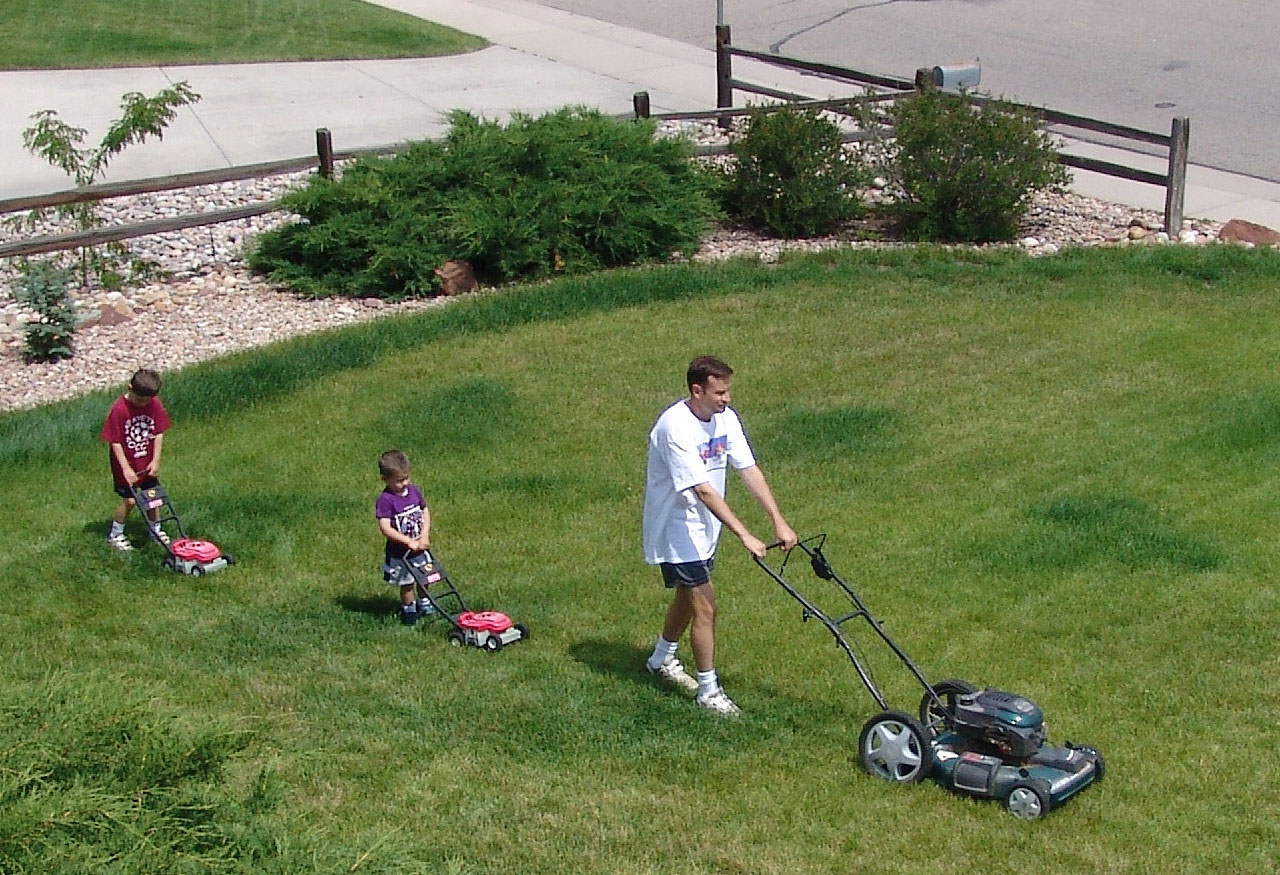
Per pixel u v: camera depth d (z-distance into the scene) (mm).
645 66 24422
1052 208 17125
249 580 9156
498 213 15164
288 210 15734
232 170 15984
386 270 14914
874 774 6750
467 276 15023
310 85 23484
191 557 9203
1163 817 6309
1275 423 10766
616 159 16234
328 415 11797
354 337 13297
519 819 6344
